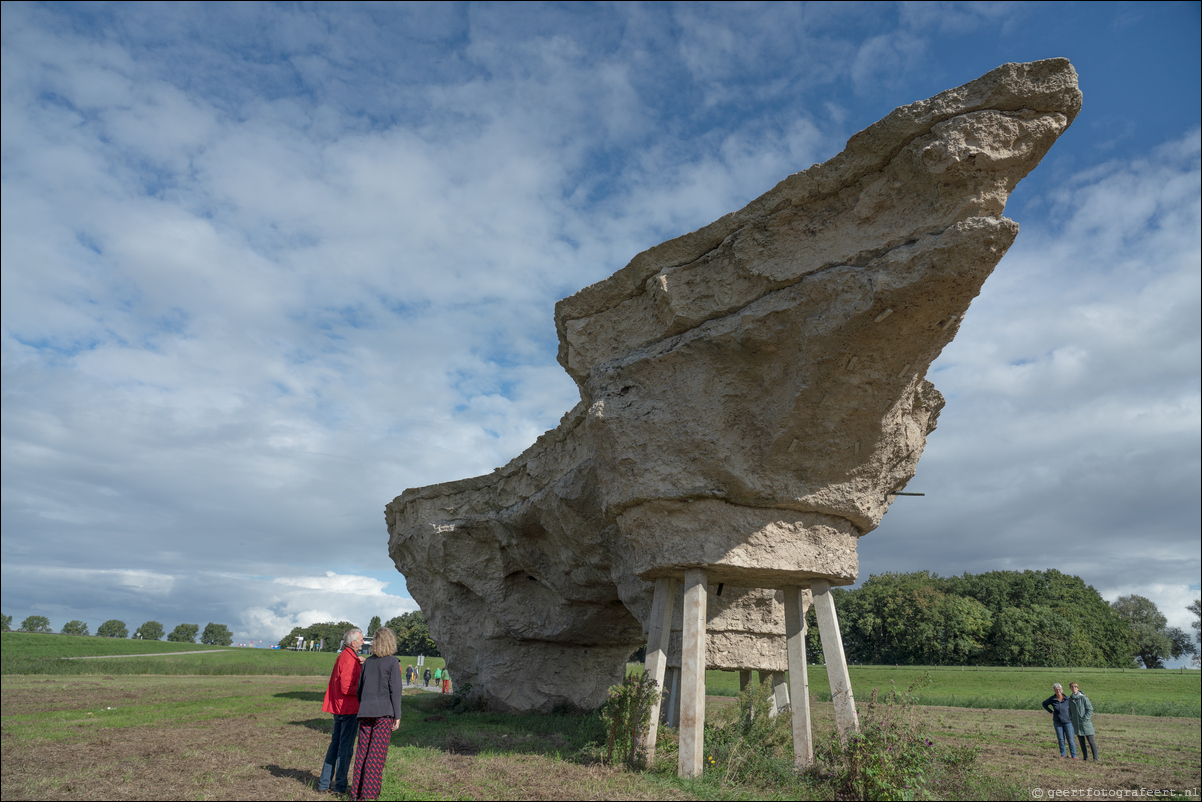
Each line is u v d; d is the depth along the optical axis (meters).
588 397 11.30
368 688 7.24
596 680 19.83
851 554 9.62
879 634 70.19
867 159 8.27
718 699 26.44
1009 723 21.28
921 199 8.09
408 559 23.28
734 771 8.68
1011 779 9.77
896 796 7.44
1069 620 68.06
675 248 9.77
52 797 7.03
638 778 8.37
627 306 10.62
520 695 19.25
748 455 9.38
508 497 18.72
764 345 8.94
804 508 9.45
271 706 17.97
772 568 9.21
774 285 8.89
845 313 8.10
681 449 9.52
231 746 10.70
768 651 12.94
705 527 9.35
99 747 10.51
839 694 8.85
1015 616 65.19
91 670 37.22
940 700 31.47
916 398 10.74
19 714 15.68
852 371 8.50
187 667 41.34
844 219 8.59
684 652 8.99
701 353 9.45
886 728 8.30
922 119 7.79
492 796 7.39
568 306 11.14
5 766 8.83
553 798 7.32
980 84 7.65
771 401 9.20
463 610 21.08
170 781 7.83
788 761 9.55
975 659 66.62
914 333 8.20
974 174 7.61
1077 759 13.47
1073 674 46.38
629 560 14.28
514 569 19.55
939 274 7.61
